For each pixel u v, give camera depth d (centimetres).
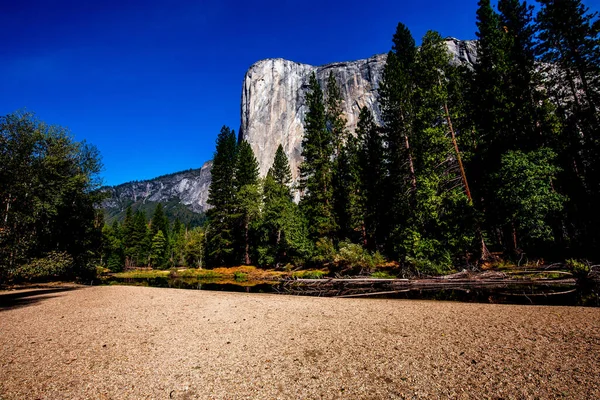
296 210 3578
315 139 4009
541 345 563
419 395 388
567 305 1023
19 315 1027
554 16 2319
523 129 2308
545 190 1784
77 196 2548
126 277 4303
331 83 4409
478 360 503
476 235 2020
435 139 2031
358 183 3247
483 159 2370
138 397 407
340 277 2297
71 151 2420
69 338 717
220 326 825
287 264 3384
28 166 1967
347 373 471
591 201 1916
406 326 762
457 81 2322
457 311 944
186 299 1387
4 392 426
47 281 2555
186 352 599
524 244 2016
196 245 5544
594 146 2033
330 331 741
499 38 2578
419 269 1964
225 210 4350
